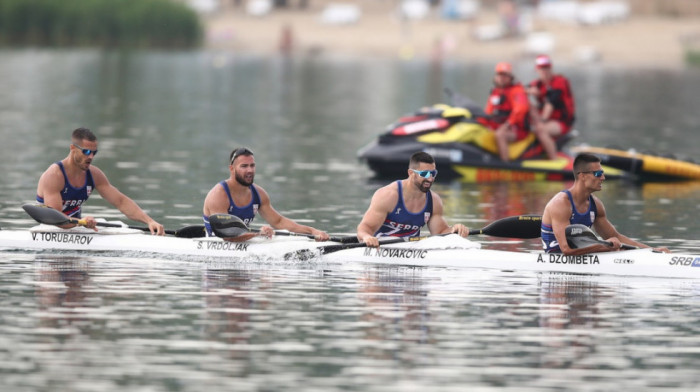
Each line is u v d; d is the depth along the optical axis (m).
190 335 38.50
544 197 80.06
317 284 48.00
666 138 127.62
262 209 56.09
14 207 68.75
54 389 32.44
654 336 39.28
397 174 91.50
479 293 46.44
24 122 132.38
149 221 57.41
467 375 34.34
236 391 32.56
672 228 66.12
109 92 191.88
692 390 33.12
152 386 32.88
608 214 72.31
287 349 36.97
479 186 86.31
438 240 53.59
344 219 67.38
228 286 47.19
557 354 36.78
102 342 37.44
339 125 142.75
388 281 48.91
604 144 119.00
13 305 42.53
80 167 56.22
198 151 106.31
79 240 56.53
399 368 35.00
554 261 52.16
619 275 51.06
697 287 48.25
